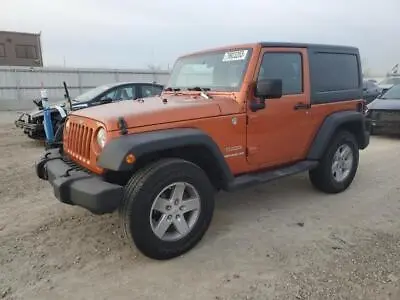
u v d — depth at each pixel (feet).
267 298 9.70
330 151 16.79
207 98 13.83
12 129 41.11
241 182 13.46
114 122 11.05
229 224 14.29
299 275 10.68
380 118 32.76
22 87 78.23
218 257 11.82
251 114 13.80
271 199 16.98
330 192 17.48
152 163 11.48
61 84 81.76
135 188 10.91
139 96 34.58
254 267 11.18
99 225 14.25
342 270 10.87
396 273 10.68
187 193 12.17
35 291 10.19
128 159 10.50
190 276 10.80
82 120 12.53
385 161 24.16
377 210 15.51
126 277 10.81
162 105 12.59
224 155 13.29
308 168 15.92
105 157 10.78
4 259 11.82
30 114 30.83
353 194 17.57
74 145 13.03
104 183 10.89
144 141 10.81
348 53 17.92
